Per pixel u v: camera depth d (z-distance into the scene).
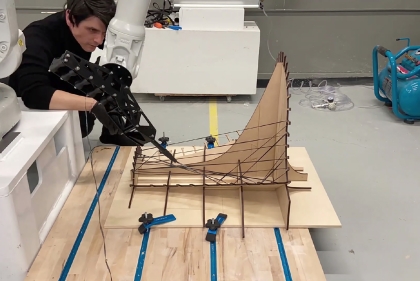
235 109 2.61
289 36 2.98
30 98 1.18
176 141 2.15
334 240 1.43
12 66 1.00
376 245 1.40
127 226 1.12
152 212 1.18
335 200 1.65
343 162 1.96
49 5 2.80
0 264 0.95
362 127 2.37
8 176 0.90
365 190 1.72
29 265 0.98
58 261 1.00
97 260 1.00
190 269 0.97
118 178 1.36
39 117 1.18
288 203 1.08
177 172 1.31
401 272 1.28
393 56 2.36
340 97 2.85
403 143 2.17
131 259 1.01
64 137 1.25
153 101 2.72
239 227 1.12
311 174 1.37
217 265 0.99
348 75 3.09
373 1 2.88
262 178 1.25
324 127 2.37
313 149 2.09
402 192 1.71
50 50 1.29
